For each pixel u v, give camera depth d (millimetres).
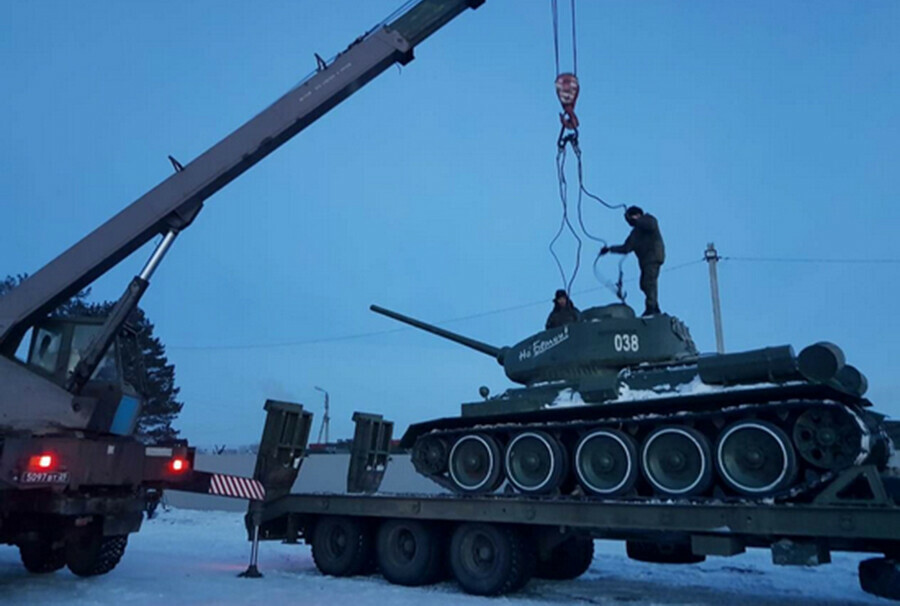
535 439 10953
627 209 12227
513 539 10445
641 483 10266
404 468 28062
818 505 8391
